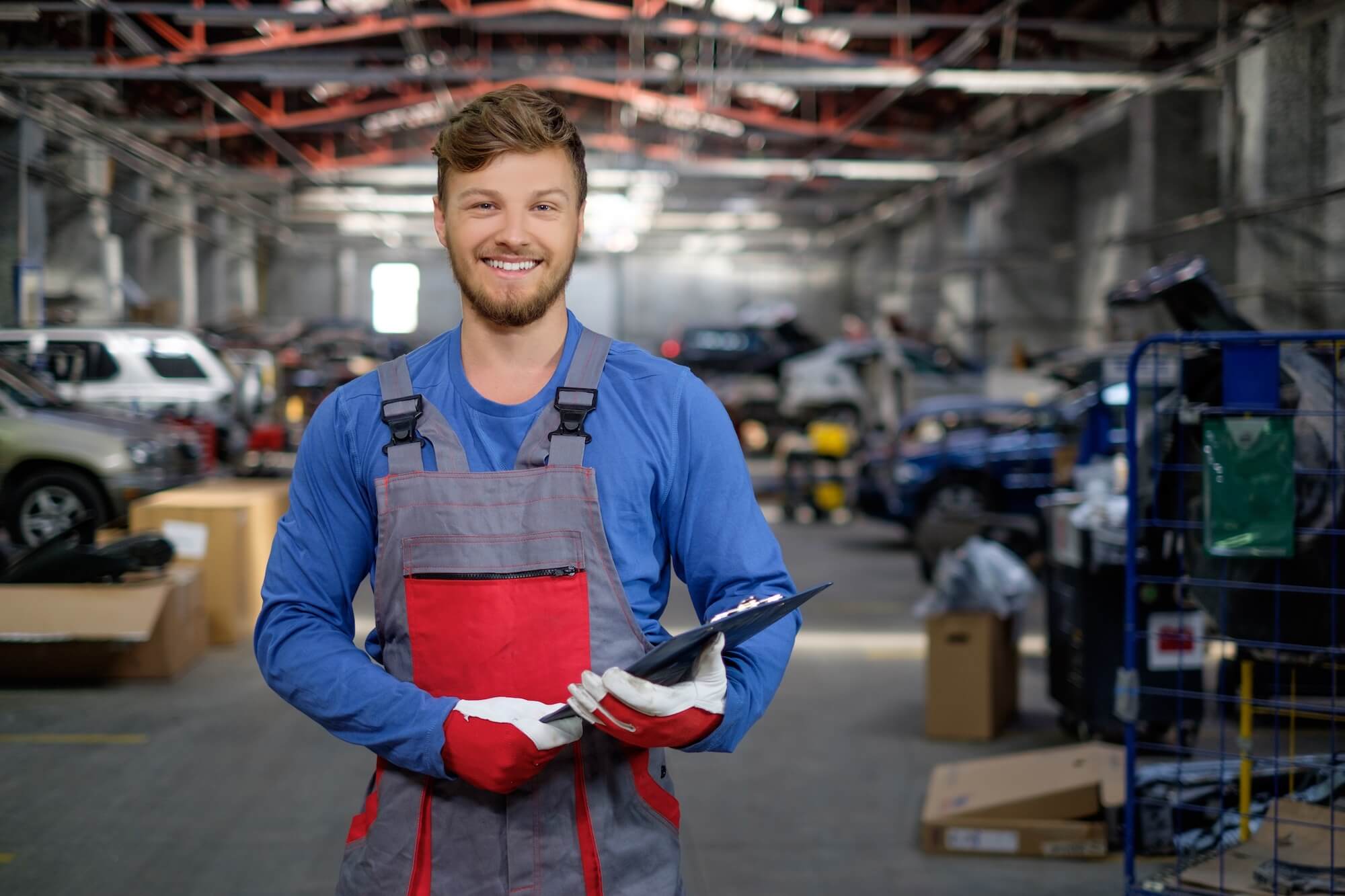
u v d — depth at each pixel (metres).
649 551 1.47
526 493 1.42
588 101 27.59
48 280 16.61
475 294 1.44
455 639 1.40
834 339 37.16
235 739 5.16
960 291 25.25
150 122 19.72
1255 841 3.11
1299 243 10.33
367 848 1.44
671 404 1.48
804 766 4.88
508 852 1.40
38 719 5.46
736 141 27.72
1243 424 2.82
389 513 1.42
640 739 1.30
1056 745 5.14
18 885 3.57
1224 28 11.93
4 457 8.87
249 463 12.78
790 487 14.02
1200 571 2.99
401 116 25.30
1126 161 20.08
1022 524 9.20
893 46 18.39
